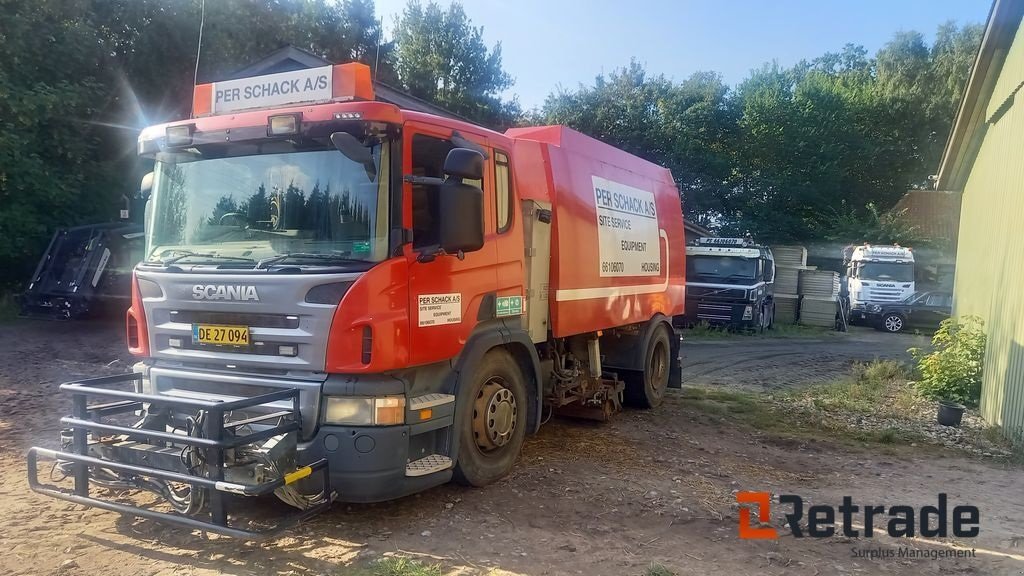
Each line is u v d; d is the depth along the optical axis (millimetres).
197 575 3936
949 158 13539
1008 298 8750
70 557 4113
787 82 35188
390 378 4531
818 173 32812
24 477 5512
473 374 5250
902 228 31594
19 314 15578
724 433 8102
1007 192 9453
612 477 6074
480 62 41500
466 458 5250
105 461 4281
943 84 40781
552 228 6613
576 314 7027
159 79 18266
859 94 37344
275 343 4508
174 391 4898
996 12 9672
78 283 14531
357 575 3936
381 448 4391
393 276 4465
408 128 4641
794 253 26297
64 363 10617
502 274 5625
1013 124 9422
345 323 4328
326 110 4523
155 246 5168
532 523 4926
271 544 4395
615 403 8484
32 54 15055
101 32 17047
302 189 4695
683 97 32562
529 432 6117
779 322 24609
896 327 23641
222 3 19203
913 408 9969
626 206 8328
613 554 4449
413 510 5066
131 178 17578
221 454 3996
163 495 4371
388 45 37094
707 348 17219
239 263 4723
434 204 4871
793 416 9109
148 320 5016
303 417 4410
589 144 7648
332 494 4391
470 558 4293
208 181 5023
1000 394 8773
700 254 20969
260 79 5066
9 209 15039
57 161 15922
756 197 33344
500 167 5660
